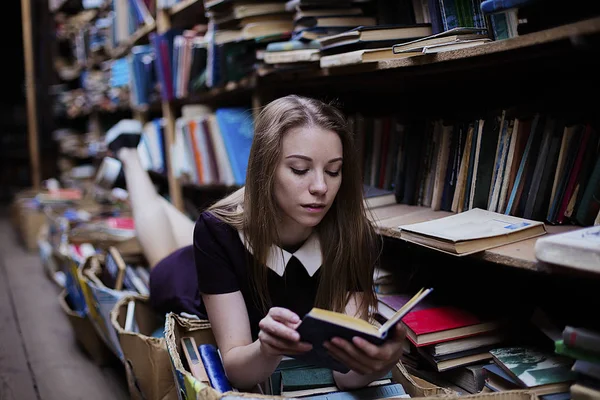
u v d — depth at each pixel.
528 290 1.72
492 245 1.25
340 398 1.30
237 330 1.30
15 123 8.41
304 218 1.22
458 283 1.82
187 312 1.86
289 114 1.22
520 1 1.19
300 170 1.21
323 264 1.35
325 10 1.87
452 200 1.70
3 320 2.99
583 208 1.36
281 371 1.41
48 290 3.58
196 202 3.87
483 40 1.42
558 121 1.42
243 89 2.46
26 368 2.34
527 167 1.48
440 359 1.40
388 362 1.11
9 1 8.28
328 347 1.05
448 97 2.18
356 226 1.35
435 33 1.63
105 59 5.07
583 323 1.25
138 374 1.67
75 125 6.92
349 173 1.31
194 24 3.47
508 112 1.54
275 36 2.11
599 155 1.33
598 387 1.08
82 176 5.82
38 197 4.86
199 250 1.34
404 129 1.91
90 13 5.40
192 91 2.95
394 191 1.95
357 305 1.39
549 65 1.59
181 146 3.08
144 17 3.72
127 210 3.91
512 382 1.25
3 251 4.79
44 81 7.00
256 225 1.28
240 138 2.64
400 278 1.75
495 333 1.46
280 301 1.36
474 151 1.61
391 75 1.83
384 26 1.63
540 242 1.08
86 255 2.52
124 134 2.61
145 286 2.38
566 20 1.18
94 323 2.23
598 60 1.49
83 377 2.26
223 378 1.33
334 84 2.18
